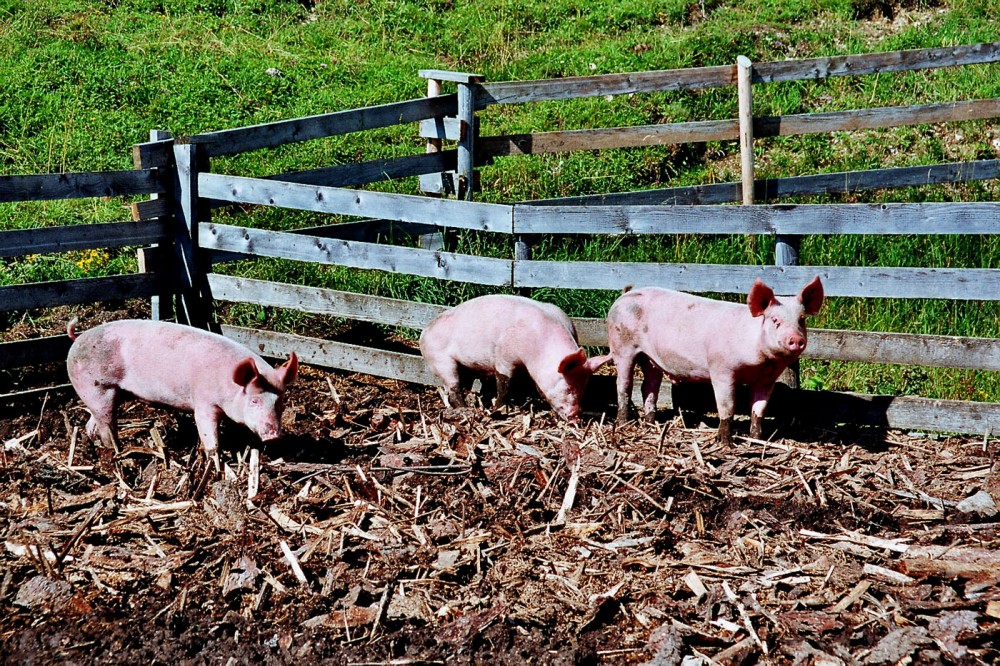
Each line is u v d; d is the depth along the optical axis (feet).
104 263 25.36
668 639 12.34
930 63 28.73
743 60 26.30
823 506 15.57
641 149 31.99
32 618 12.93
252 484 15.62
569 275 19.63
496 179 30.27
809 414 18.88
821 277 18.43
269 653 12.34
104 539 14.61
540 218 19.38
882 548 14.42
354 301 21.08
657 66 35.91
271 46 38.17
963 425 18.21
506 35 39.93
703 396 19.58
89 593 13.42
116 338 17.11
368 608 13.05
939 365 18.15
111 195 20.75
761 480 16.44
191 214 21.57
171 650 12.30
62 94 33.14
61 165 29.40
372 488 15.76
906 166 31.73
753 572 13.85
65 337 20.36
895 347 18.24
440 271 20.27
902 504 15.89
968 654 12.12
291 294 21.47
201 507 15.34
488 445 17.62
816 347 18.60
